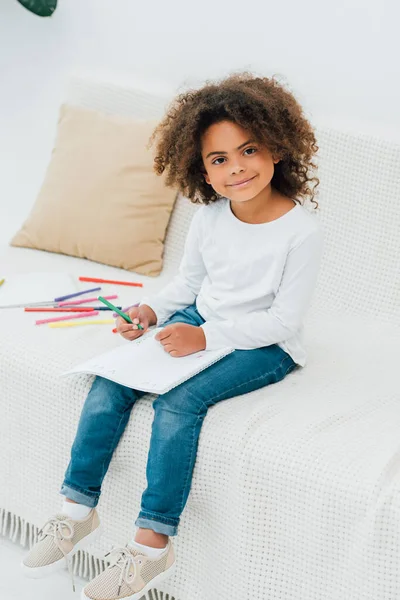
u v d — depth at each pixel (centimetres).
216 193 210
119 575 176
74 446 191
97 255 264
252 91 193
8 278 254
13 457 217
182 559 192
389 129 246
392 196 232
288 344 202
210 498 183
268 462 175
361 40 244
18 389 212
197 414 184
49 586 205
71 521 188
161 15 278
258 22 260
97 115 274
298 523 172
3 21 310
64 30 299
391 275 233
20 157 323
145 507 181
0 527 224
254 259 198
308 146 205
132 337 206
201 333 195
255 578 179
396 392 200
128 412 192
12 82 316
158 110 269
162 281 257
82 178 268
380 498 162
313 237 196
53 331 223
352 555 165
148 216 261
